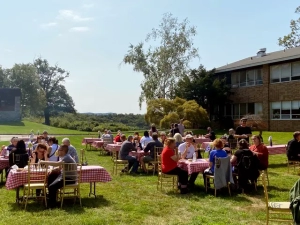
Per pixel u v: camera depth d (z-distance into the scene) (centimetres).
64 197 848
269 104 3244
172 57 4166
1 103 6259
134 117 6956
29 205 799
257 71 3391
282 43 4956
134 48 4253
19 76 7262
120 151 1297
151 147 1277
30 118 7875
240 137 1390
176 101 3406
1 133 3731
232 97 3703
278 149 1512
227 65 3975
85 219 686
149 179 1145
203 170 962
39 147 947
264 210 764
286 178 1152
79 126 4853
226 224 662
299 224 446
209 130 2077
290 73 3045
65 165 784
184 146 1079
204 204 820
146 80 4166
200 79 3638
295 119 2988
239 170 941
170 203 825
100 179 855
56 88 8156
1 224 654
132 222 678
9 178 790
